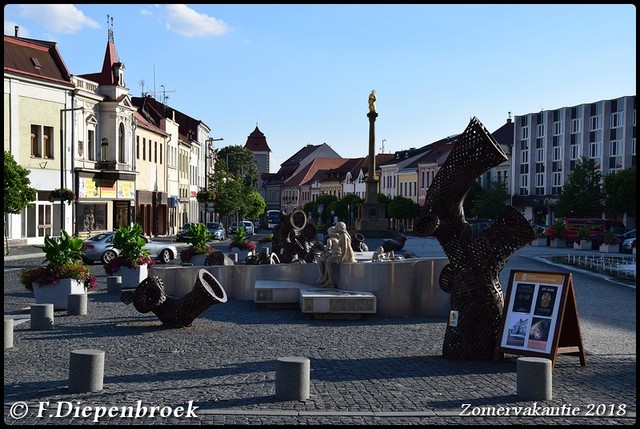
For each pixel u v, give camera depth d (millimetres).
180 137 79875
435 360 11688
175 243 54906
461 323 11711
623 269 31547
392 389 9570
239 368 10930
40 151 47875
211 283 15711
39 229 47438
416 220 11586
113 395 9102
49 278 17828
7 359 11562
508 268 31953
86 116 52844
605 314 17938
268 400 8875
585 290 23609
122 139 57344
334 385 9797
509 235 11695
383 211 62219
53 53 50656
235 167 149250
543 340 11008
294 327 15406
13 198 36625
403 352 12461
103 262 33500
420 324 16047
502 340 11336
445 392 9414
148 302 15047
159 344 13102
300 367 8906
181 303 15086
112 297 20641
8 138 45000
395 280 17438
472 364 11336
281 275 20422
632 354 12438
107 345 12977
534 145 87875
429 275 17547
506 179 93062
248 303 19812
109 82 56750
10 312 17562
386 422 7945
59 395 9086
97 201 54188
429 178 101375
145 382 9891
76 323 15680
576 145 81188
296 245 24250
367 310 16656
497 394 9312
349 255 18625
